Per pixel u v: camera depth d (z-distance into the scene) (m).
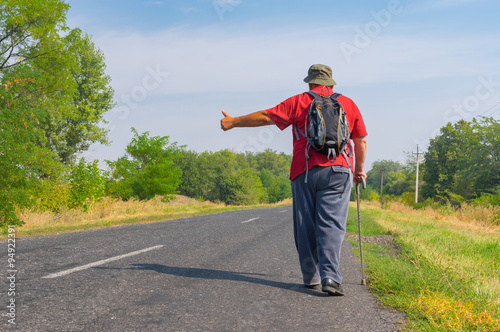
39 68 22.27
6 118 10.72
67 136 39.78
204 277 4.38
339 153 3.72
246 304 3.38
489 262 6.43
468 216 22.06
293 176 3.89
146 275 4.37
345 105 3.89
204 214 19.50
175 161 73.25
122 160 27.17
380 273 4.55
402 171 144.50
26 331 2.53
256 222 12.84
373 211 23.62
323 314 3.18
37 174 11.39
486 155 49.44
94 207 17.31
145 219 14.19
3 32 21.73
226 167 83.56
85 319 2.83
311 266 3.95
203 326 2.78
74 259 5.30
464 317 2.95
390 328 2.89
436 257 5.72
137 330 2.64
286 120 3.82
